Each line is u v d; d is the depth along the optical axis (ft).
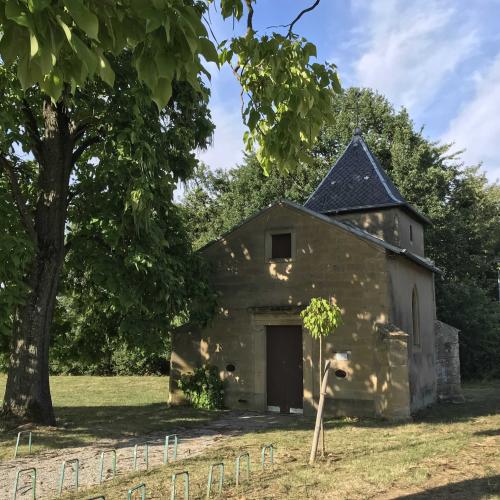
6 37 7.35
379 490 23.38
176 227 47.93
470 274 111.45
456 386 63.10
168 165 42.39
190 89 41.93
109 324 51.67
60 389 77.00
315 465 28.32
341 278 50.01
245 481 24.75
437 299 95.71
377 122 113.19
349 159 73.46
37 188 44.93
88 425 41.88
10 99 36.32
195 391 54.80
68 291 51.57
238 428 42.34
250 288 54.54
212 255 56.85
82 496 22.49
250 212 107.96
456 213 105.60
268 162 17.42
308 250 52.11
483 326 92.73
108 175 37.93
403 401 45.42
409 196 100.17
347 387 48.06
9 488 24.09
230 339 54.85
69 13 7.10
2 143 36.24
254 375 53.06
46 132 41.50
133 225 39.55
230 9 14.87
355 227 64.90
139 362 100.63
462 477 25.66
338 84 15.84
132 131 36.29
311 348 50.37
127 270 39.93
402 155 102.47
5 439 34.60
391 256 50.01
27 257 35.06
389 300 47.98
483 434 38.52
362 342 48.08
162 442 35.91
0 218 36.01
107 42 8.43
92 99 37.93
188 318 49.93
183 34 8.32
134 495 22.58
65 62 8.32
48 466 28.40
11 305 34.53
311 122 15.74
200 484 24.22
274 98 15.15
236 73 16.89
